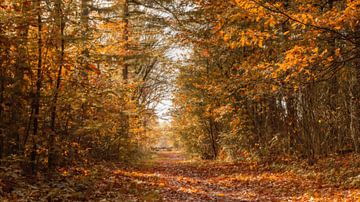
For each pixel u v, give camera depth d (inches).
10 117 374.6
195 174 694.5
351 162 517.7
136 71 1201.4
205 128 1141.1
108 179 449.4
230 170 711.7
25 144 375.9
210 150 1179.3
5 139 365.4
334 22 328.2
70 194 319.9
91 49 489.1
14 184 316.8
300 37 422.6
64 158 468.8
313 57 344.2
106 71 620.7
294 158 677.9
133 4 866.1
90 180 396.5
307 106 610.9
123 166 696.4
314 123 606.9
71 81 433.1
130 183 445.4
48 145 397.1
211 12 622.8
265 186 490.9
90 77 551.5
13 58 358.3
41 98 393.4
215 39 670.5
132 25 862.5
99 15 673.0
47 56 398.0
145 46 962.1
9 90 358.3
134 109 802.8
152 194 376.8
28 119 387.5
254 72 519.2
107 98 629.9
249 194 438.9
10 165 335.9
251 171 662.5
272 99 744.3
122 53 759.1
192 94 1004.6
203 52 814.5
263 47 551.8
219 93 649.0
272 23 343.0
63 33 415.5
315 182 466.3
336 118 611.5
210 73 866.1
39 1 369.7
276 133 783.1
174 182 531.5
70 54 434.6
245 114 850.1
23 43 368.5
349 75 524.7
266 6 334.0
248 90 570.3
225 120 937.5
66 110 442.0
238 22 497.7
